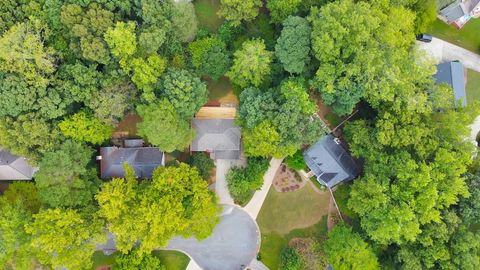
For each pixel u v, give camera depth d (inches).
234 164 2409.0
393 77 1957.4
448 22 2416.3
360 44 1995.6
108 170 2311.8
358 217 2330.2
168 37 2192.4
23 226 2092.8
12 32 1962.4
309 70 2192.4
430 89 2103.8
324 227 2400.3
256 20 2356.1
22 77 2003.0
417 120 2052.2
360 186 2117.4
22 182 2269.9
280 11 2208.4
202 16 2409.0
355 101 2116.1
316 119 2167.8
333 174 2311.8
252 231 2409.0
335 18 1991.9
